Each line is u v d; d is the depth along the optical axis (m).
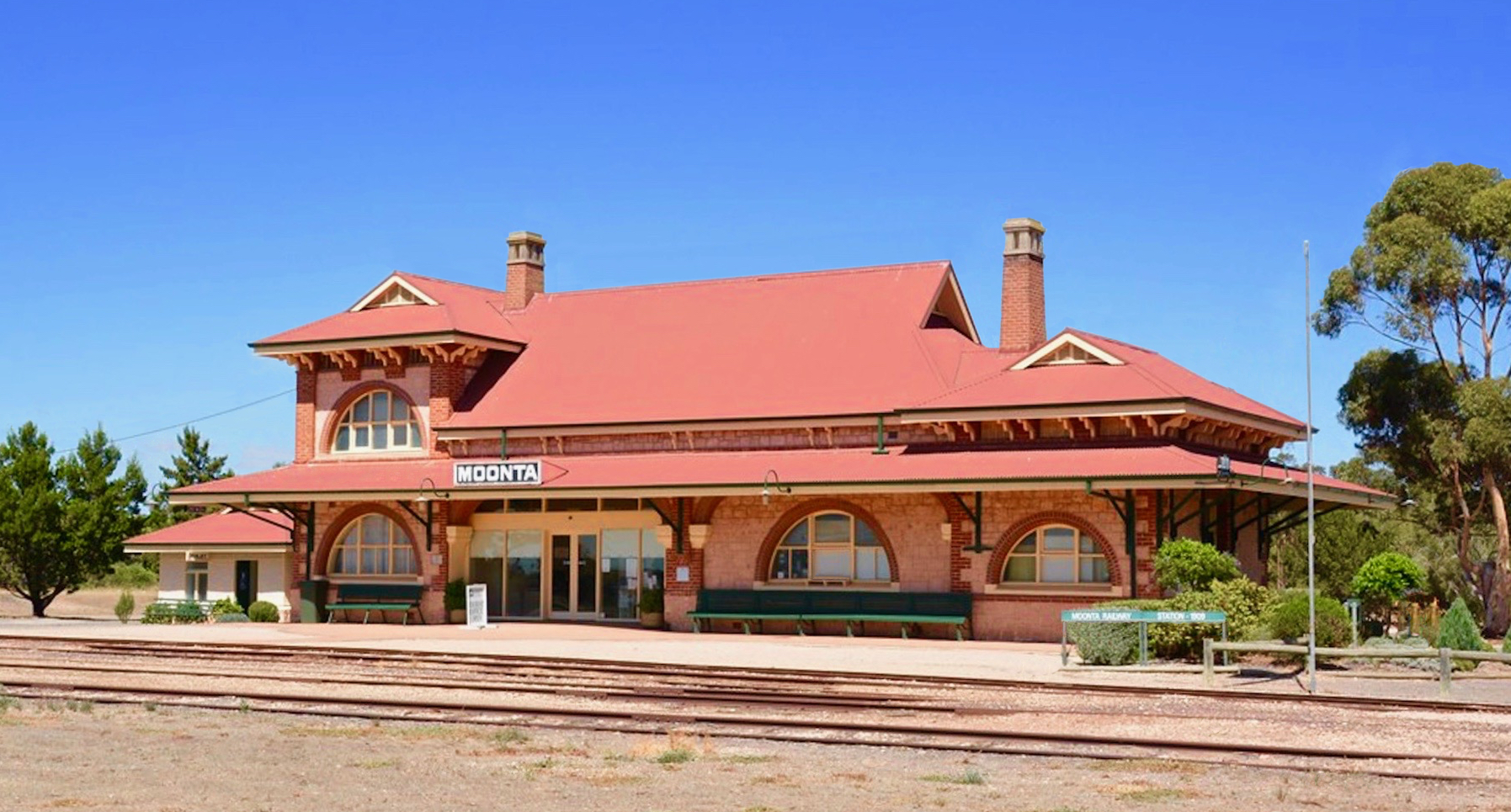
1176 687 26.00
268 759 17.62
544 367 46.44
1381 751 18.17
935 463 37.59
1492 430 50.50
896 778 16.47
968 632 37.28
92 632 40.78
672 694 23.83
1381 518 58.53
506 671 28.61
